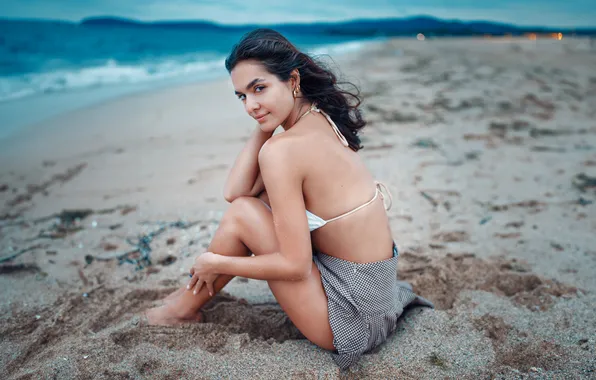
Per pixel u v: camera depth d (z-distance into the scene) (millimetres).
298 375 1783
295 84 1813
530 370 1799
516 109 6578
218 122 6215
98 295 2459
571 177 4195
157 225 3316
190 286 2043
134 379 1754
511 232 3170
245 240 1911
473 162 4586
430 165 4484
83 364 1822
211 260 1898
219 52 16719
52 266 2789
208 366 1830
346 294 1829
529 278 2535
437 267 2670
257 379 1764
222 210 3541
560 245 2965
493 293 2412
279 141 1701
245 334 2006
